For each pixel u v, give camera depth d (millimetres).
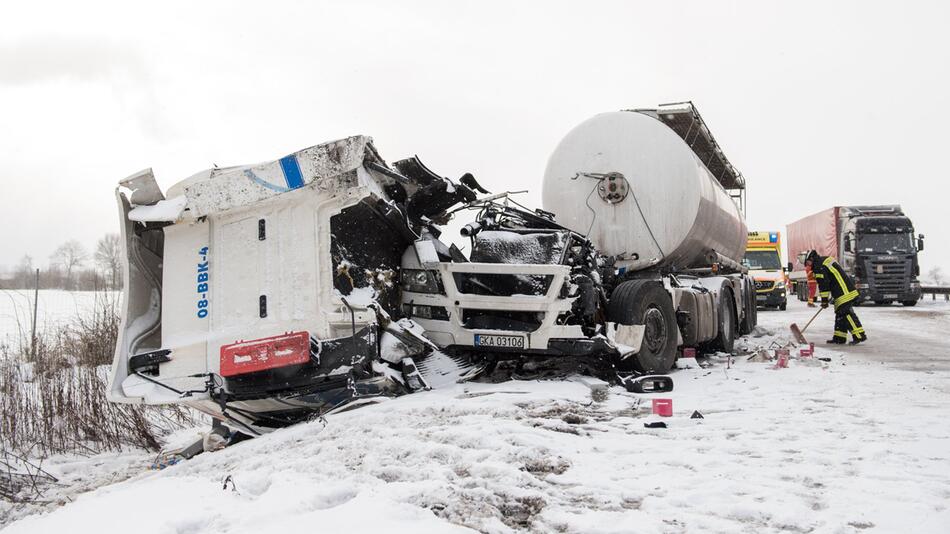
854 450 4562
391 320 6652
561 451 4535
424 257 7207
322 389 6074
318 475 4223
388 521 3336
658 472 4137
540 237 7582
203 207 6363
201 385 6266
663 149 10102
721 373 8562
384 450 4617
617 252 10234
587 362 7945
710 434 5062
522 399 6172
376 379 6117
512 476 3998
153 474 5402
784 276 24250
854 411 5930
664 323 8492
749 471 4102
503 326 7426
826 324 17141
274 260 6328
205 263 6461
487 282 7477
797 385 7449
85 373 8117
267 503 3643
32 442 7332
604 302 7969
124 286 6496
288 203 6340
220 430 6582
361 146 6176
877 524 3232
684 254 10539
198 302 6434
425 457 4449
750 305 14656
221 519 3482
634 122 10281
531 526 3354
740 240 14188
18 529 3930
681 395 6930
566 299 7250
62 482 6293
